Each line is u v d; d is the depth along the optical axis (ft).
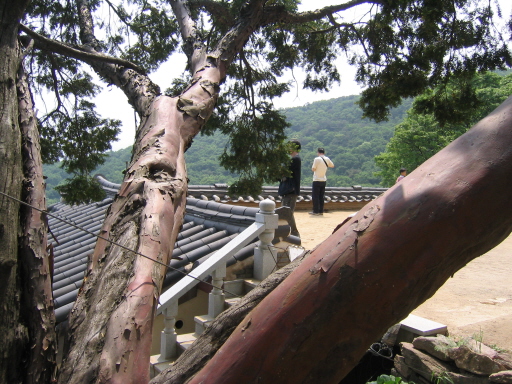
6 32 7.91
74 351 5.21
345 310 4.43
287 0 19.42
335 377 4.56
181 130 10.29
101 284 6.00
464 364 10.96
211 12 19.51
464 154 4.61
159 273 6.15
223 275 16.34
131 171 8.11
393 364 13.21
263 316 4.74
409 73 19.57
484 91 74.74
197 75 13.66
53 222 34.04
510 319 15.25
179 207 7.71
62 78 20.36
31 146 7.37
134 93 13.85
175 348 15.31
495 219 4.37
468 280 21.06
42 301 5.91
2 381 5.39
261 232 17.16
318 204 42.86
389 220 4.51
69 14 21.98
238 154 23.07
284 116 23.49
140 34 24.40
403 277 4.37
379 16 19.72
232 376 4.67
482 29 18.02
